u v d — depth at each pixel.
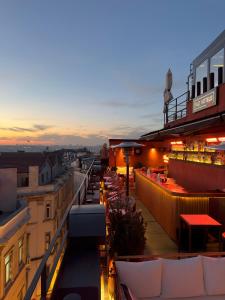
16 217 16.05
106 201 7.54
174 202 7.00
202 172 9.41
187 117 13.01
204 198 6.89
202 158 9.90
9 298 14.11
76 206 4.75
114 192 9.08
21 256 16.95
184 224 6.50
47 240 24.81
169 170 14.05
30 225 23.55
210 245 6.45
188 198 6.87
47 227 24.98
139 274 3.84
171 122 16.02
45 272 2.20
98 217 4.29
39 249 23.80
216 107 9.74
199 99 11.30
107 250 4.33
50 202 25.44
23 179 25.03
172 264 4.01
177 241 6.76
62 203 31.55
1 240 13.29
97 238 4.27
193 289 3.95
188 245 6.30
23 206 18.25
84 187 6.62
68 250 4.18
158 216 8.76
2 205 17.53
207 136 10.22
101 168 19.56
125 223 4.96
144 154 20.72
